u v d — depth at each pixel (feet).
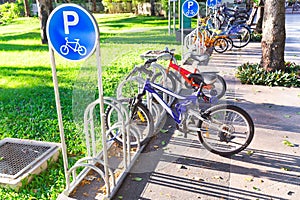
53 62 7.58
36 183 9.56
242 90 17.40
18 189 9.21
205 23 29.50
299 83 17.93
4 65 24.40
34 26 48.98
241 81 18.58
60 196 8.66
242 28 30.55
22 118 14.35
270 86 18.08
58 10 6.94
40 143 11.41
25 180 9.39
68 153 11.23
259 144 11.46
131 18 57.93
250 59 24.30
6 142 11.57
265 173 9.78
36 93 17.76
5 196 8.95
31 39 36.47
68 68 23.15
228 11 40.65
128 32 30.22
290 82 18.03
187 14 23.85
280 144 11.43
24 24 52.39
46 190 9.27
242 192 8.94
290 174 9.69
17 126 13.52
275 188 9.07
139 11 66.64
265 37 19.21
